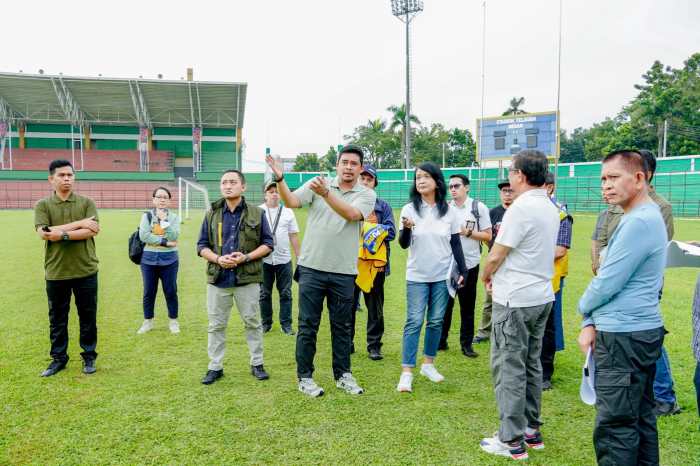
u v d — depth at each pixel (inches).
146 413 135.7
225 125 1788.9
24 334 208.5
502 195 205.2
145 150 1700.3
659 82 1576.0
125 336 209.2
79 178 1576.0
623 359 93.7
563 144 2358.5
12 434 123.3
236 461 112.3
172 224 213.0
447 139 2082.9
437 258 158.2
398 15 1309.1
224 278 157.2
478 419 134.8
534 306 116.4
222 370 163.0
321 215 153.0
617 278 92.3
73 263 160.7
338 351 155.5
